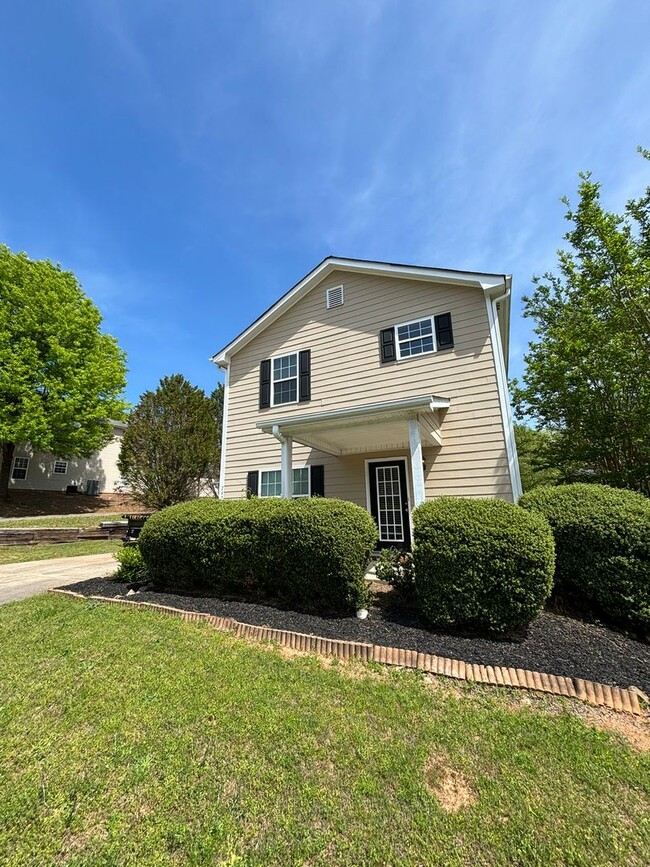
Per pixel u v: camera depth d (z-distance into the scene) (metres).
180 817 1.88
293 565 4.76
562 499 4.73
